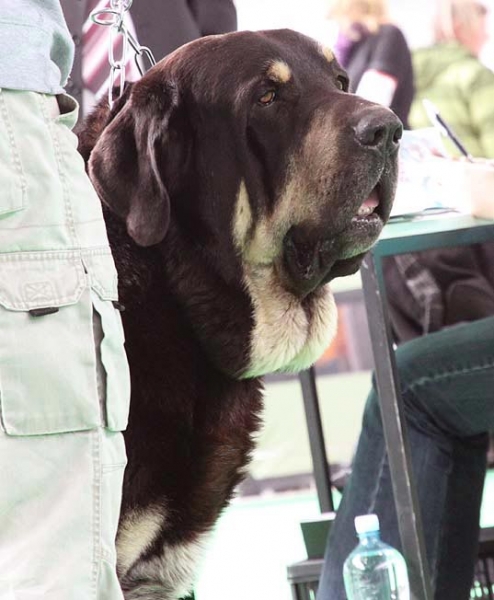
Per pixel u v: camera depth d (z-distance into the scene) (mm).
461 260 8234
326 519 6770
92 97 6996
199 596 9391
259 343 5383
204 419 5211
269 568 10117
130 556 4938
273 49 5293
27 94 3908
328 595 6109
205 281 5242
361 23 10328
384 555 5695
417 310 8320
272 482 13758
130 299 5094
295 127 5223
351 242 5176
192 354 5195
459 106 10125
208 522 5219
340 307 14078
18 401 3713
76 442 3840
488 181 5938
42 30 4031
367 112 5043
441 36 11281
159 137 5172
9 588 3576
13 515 3705
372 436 6273
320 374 14250
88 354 3895
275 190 5289
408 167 6527
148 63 7137
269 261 5379
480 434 6449
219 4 7555
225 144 5258
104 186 5102
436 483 6270
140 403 4977
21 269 3789
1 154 3793
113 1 5398
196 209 5277
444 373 6152
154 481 4969
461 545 6301
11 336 3729
